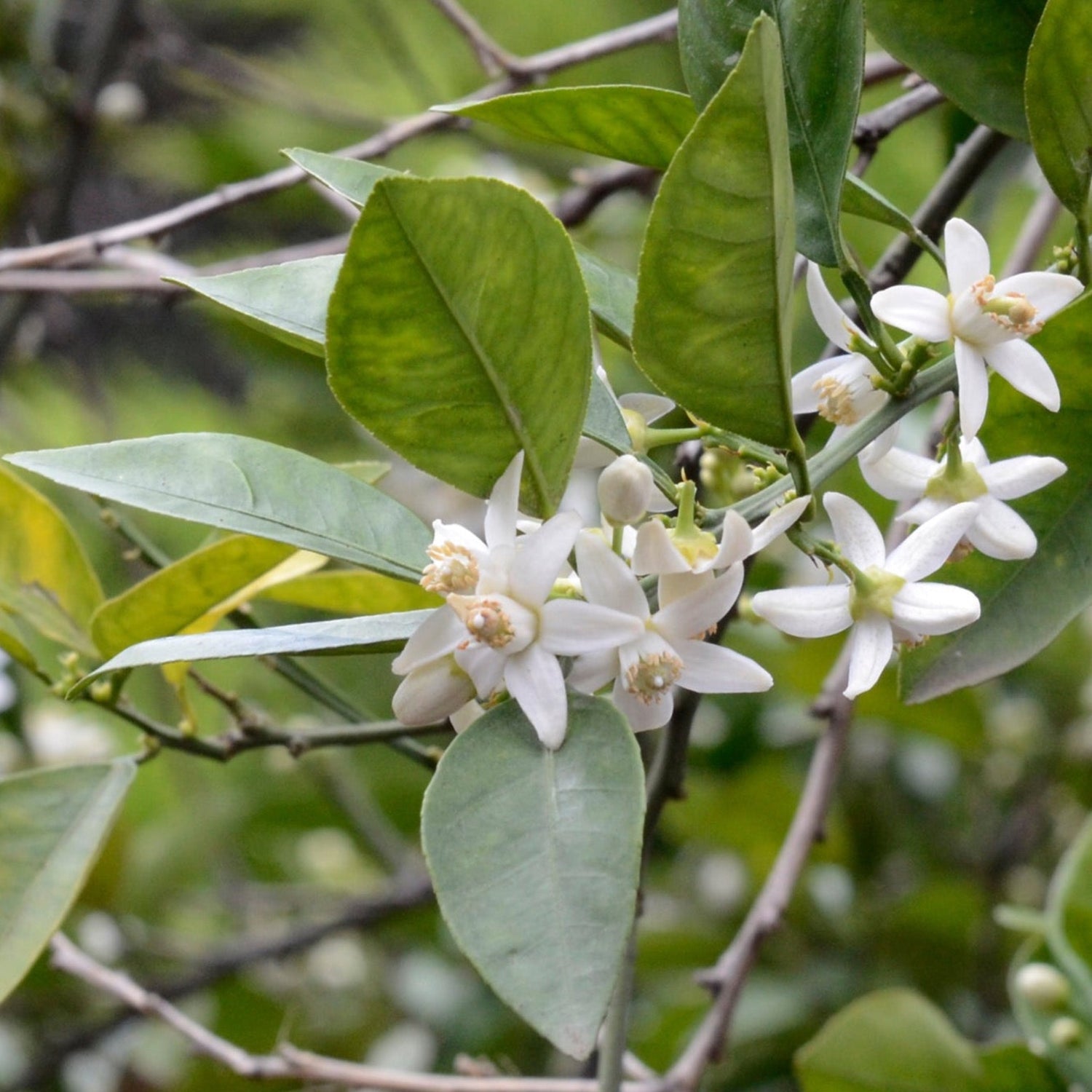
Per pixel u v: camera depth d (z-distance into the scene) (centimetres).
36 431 202
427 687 79
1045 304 81
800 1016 151
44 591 94
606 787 77
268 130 206
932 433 98
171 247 259
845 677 103
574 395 79
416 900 149
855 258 85
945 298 81
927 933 154
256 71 168
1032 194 147
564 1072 152
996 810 172
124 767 93
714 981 100
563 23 190
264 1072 102
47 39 168
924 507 83
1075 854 101
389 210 76
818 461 82
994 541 82
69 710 166
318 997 175
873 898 164
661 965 155
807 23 83
